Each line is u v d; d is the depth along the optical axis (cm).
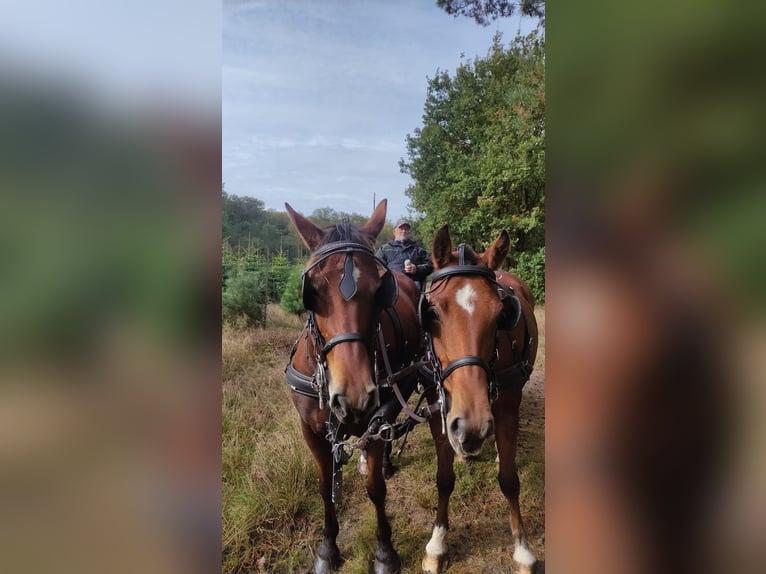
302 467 323
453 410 194
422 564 259
